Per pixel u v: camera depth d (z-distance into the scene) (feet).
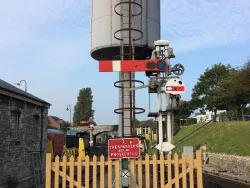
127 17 46.03
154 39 48.88
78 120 295.07
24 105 45.83
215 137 110.63
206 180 58.49
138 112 35.86
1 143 38.14
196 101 187.32
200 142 115.24
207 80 182.70
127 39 45.65
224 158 89.20
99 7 49.67
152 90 34.88
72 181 25.11
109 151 25.46
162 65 29.60
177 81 31.07
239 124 109.19
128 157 25.44
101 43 48.60
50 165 25.05
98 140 304.71
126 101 42.47
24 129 45.88
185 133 141.69
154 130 180.55
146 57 50.49
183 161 25.59
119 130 42.73
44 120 55.16
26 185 46.16
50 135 82.23
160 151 32.50
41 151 53.36
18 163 43.50
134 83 43.73
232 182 56.85
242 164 78.13
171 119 34.65
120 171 26.20
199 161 25.53
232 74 150.92
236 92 139.13
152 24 48.78
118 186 25.40
